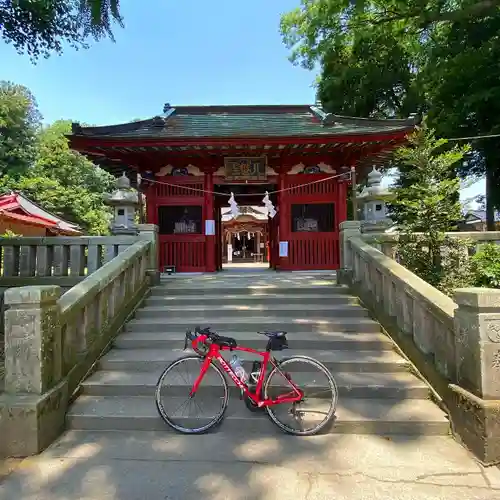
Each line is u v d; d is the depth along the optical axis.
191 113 12.34
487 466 2.96
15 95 32.88
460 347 3.37
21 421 3.19
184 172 10.16
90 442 3.38
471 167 15.52
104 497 2.64
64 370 3.88
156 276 6.82
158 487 2.73
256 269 12.44
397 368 4.41
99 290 4.70
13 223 16.67
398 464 3.01
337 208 10.11
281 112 12.41
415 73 17.75
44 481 2.82
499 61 12.55
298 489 2.70
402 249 6.25
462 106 13.38
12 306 3.40
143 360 4.53
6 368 3.35
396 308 4.92
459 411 3.34
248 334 5.12
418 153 6.16
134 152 9.41
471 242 6.22
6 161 30.50
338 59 17.55
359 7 11.26
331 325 5.29
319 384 4.00
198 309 5.75
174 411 3.73
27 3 6.83
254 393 3.59
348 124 10.34
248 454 3.15
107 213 34.66
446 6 11.69
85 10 7.27
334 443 3.32
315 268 10.09
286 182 10.19
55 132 37.91
